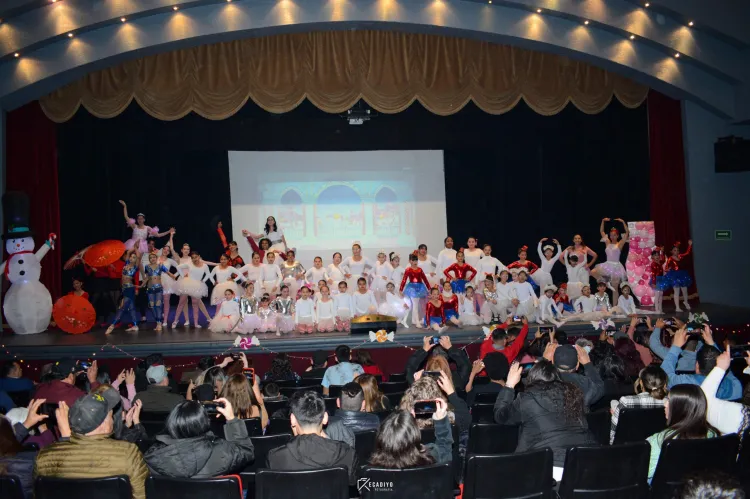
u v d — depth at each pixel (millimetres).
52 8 14594
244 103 15867
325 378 7883
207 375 7020
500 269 15258
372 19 15367
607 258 15773
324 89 15969
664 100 17656
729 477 2338
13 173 15516
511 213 18672
